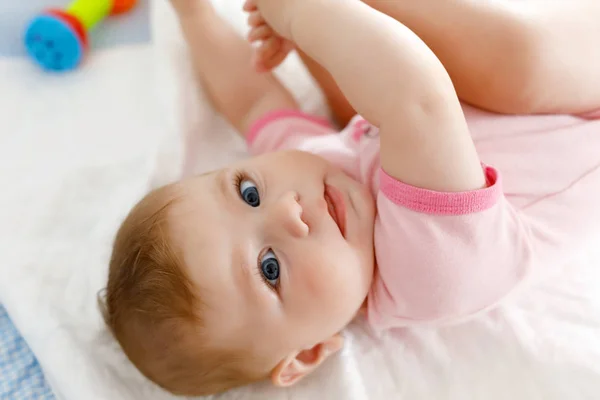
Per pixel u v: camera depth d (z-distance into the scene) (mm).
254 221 734
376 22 709
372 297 802
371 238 758
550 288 882
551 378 812
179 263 732
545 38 730
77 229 944
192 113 1018
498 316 859
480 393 821
